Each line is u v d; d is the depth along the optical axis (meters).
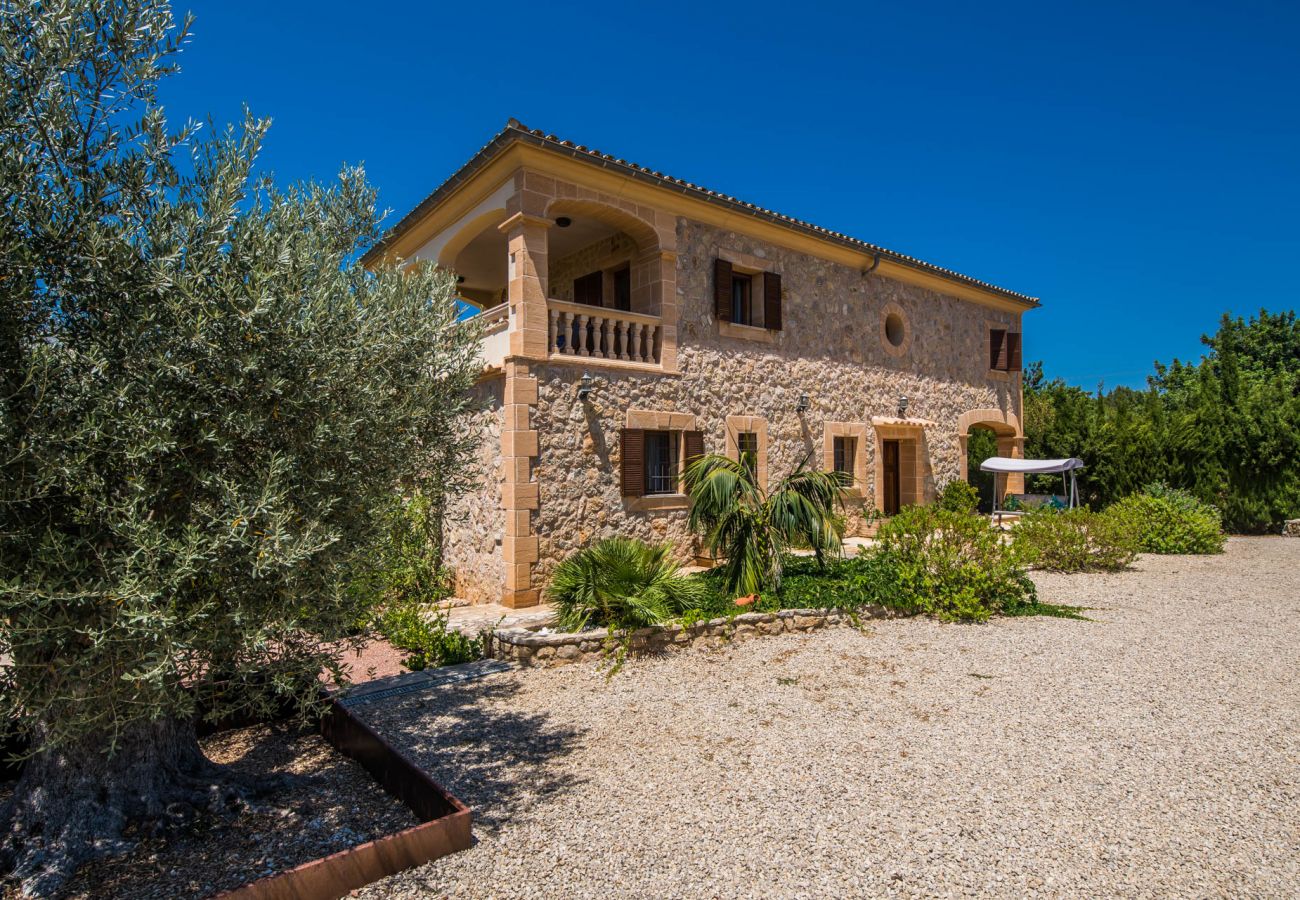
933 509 9.06
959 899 3.04
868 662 6.67
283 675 3.40
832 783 4.19
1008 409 17.77
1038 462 16.64
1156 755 4.54
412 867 3.29
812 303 13.09
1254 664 6.51
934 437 15.55
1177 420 17.88
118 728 3.07
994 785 4.14
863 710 5.43
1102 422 18.62
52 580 2.57
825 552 8.74
